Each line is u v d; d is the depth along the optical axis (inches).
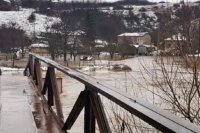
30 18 4904.0
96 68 1320.1
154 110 88.9
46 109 246.7
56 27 2997.0
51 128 199.8
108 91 114.4
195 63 214.4
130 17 2679.6
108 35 2908.5
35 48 2598.4
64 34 2659.9
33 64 418.0
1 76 458.3
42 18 4906.5
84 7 4717.0
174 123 77.5
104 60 1478.8
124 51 1359.5
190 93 215.9
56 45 2576.3
